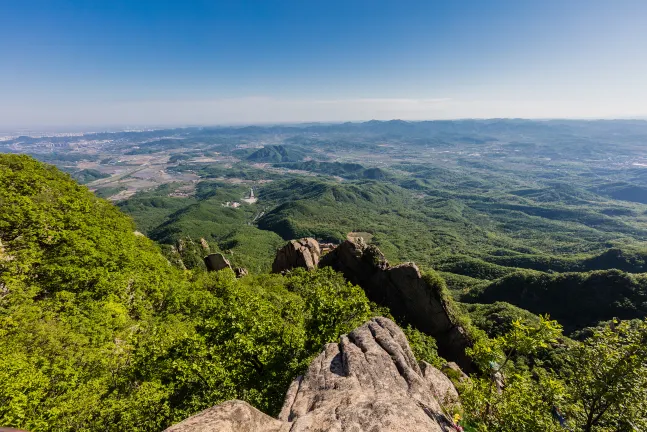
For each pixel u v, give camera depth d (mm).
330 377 13945
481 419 15141
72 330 28281
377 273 63938
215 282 56000
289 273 71438
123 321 33125
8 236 39312
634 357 13109
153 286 43625
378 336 17141
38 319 28047
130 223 73312
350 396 11680
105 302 34562
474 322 93312
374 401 10617
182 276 59250
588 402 14586
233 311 25203
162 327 28547
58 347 24547
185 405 20875
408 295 58969
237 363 22172
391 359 15266
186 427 8484
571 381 15234
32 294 31328
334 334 24828
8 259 35281
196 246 113562
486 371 17188
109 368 24031
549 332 15281
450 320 56438
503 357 17062
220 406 9688
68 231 44344
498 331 86688
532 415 13859
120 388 22594
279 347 23578
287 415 11828
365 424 9391
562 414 15273
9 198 43562
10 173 51281
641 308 108375
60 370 21406
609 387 13414
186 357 22531
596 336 14891
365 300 28688
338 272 64688
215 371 20672
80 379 22031
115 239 51875
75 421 18656
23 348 23469
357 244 69625
